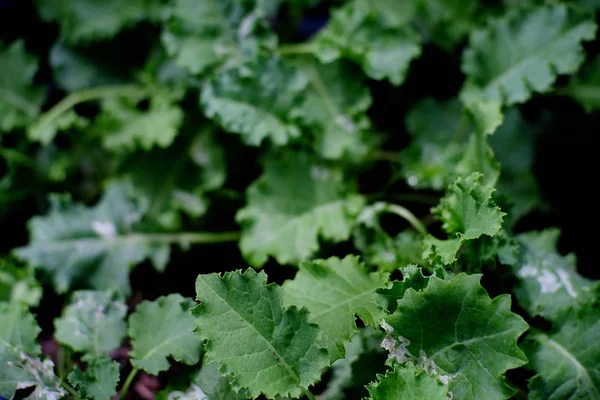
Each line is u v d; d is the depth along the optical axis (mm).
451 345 676
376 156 839
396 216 812
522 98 774
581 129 855
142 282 816
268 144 842
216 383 696
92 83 882
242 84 784
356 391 728
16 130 866
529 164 836
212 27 814
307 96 803
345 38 806
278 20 903
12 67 870
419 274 686
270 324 675
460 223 716
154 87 858
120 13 873
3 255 840
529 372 736
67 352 746
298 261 768
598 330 704
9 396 699
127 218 806
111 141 837
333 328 687
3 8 931
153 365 696
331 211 787
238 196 840
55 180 859
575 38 772
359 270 715
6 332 717
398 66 800
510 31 787
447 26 859
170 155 847
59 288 785
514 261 705
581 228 830
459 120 838
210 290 671
